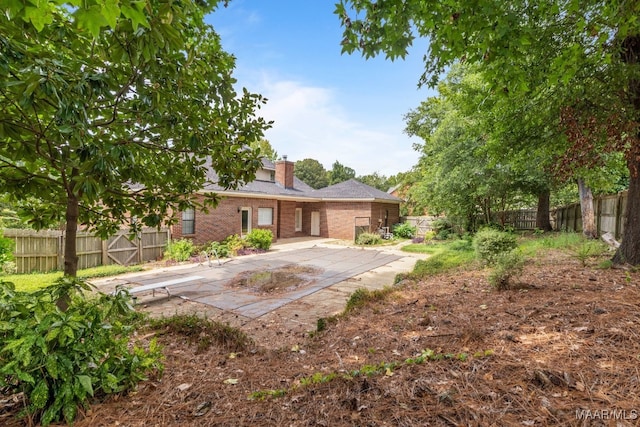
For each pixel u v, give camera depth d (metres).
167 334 3.56
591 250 6.49
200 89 2.94
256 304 5.65
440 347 2.64
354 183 20.84
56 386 1.79
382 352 2.80
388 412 1.71
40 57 1.84
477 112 6.79
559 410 1.58
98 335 1.98
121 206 3.34
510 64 3.06
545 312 3.07
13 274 7.54
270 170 17.72
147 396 2.11
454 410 1.66
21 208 3.26
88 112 2.29
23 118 2.13
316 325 4.50
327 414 1.76
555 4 3.18
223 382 2.36
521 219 16.17
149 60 2.05
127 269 8.62
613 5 2.82
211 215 12.73
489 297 4.05
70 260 2.97
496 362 2.14
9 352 1.73
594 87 4.16
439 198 13.47
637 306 2.90
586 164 4.81
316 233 19.70
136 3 1.35
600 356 2.08
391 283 7.33
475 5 2.69
